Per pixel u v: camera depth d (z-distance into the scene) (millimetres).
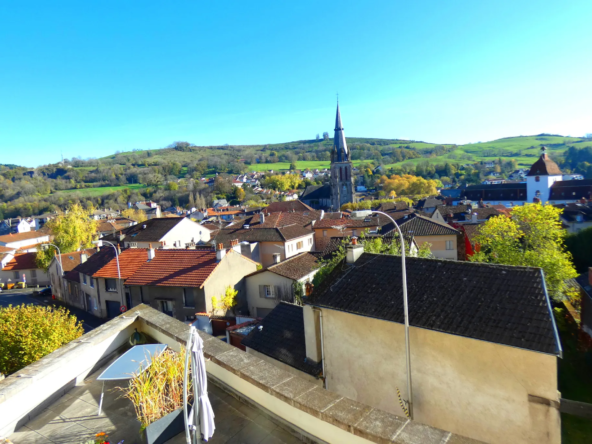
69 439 6234
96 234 71438
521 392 11227
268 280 33406
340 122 125688
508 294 12805
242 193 173750
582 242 40188
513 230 30359
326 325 16000
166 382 6582
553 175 110000
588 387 20797
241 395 7035
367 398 14812
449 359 12477
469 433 12281
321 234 58688
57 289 50000
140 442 6078
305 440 5891
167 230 57031
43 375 7039
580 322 26906
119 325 9109
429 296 13938
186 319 31219
